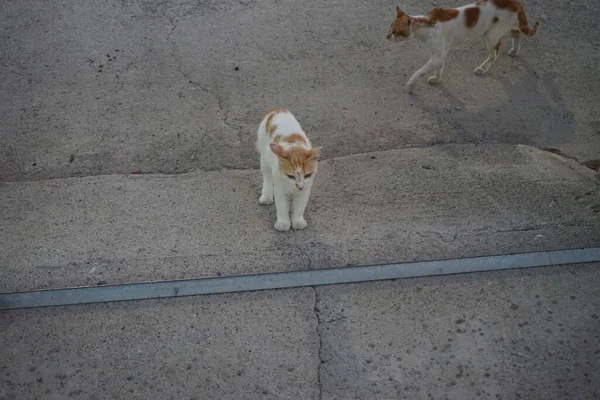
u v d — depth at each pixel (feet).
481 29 11.39
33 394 8.91
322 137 11.01
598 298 9.38
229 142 10.96
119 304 9.37
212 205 10.18
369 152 10.84
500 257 9.58
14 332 9.22
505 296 9.40
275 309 9.34
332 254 9.70
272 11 12.60
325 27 12.37
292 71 11.80
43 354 9.11
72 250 9.77
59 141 10.96
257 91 11.55
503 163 10.63
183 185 10.41
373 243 9.78
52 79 11.66
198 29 12.32
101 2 12.71
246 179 10.48
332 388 8.93
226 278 9.49
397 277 9.50
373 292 9.43
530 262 9.56
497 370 9.00
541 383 8.93
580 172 10.51
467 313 9.30
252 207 10.15
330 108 11.34
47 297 9.37
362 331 9.21
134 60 11.91
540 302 9.36
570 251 9.61
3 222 10.02
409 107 11.36
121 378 8.99
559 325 9.23
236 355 9.10
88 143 10.94
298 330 9.23
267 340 9.18
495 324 9.24
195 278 9.51
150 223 10.00
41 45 12.08
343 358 9.07
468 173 10.48
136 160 10.77
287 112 9.98
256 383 8.96
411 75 11.77
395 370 9.02
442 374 8.99
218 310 9.34
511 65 11.89
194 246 9.78
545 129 11.13
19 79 11.64
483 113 11.30
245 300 9.39
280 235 9.86
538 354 9.07
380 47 12.10
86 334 9.22
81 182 10.44
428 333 9.20
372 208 10.11
